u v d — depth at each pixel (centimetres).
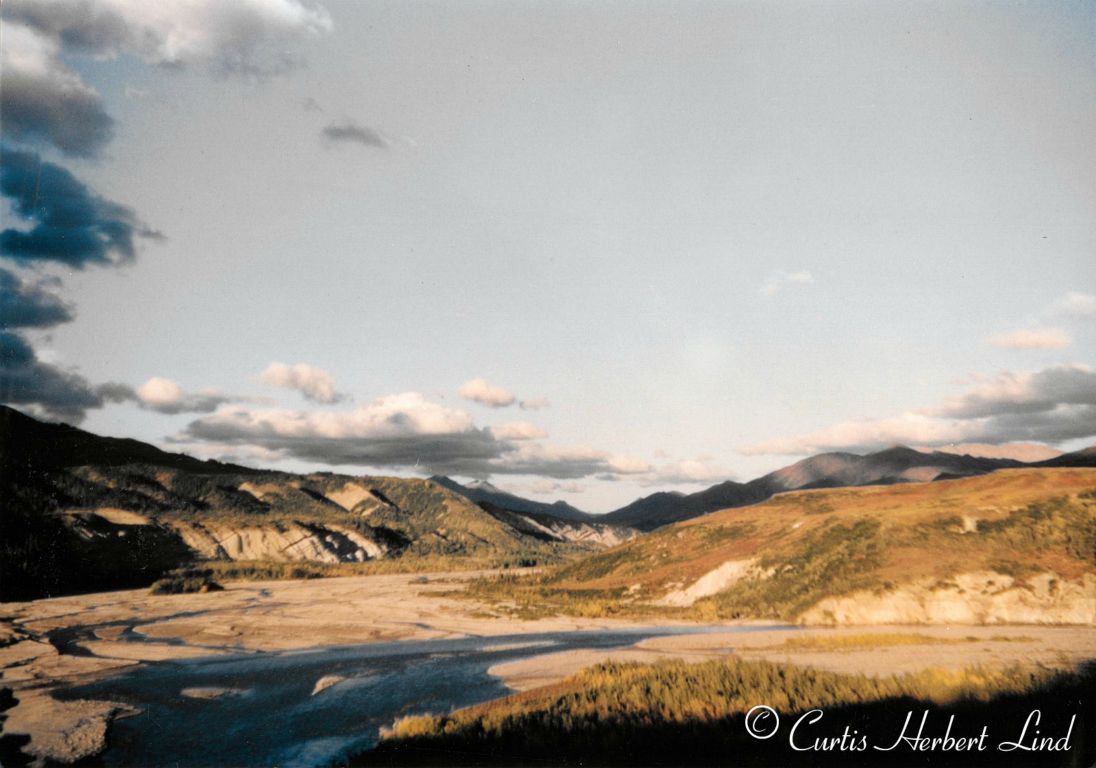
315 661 5369
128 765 3078
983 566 6272
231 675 4869
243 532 19250
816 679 3531
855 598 6469
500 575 13425
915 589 6281
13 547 12106
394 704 3944
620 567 11331
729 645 5441
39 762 3134
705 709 3144
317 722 3631
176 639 6638
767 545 8975
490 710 3459
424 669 4928
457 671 4825
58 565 12481
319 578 16150
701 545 10694
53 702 4147
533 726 3055
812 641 5200
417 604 9756
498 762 2677
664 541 11662
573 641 6088
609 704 3328
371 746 3114
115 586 12525
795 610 6769
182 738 3419
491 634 6738
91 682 4697
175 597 11038
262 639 6594
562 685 3925
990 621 5712
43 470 18350
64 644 6362
